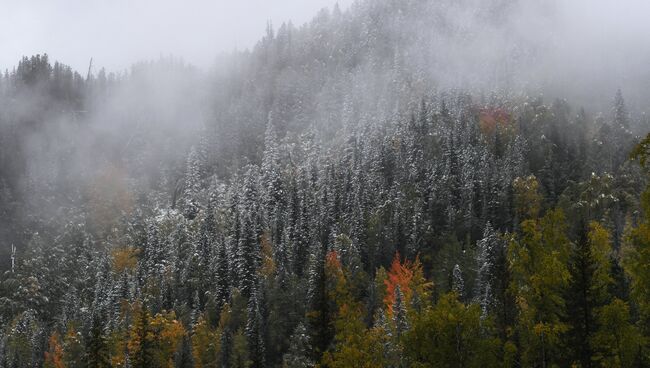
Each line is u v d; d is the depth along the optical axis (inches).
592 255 951.6
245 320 2834.6
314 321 1556.3
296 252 3577.8
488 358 938.7
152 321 2741.1
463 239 3555.6
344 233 3582.7
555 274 918.4
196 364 2549.2
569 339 930.7
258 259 3535.9
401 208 3715.6
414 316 997.2
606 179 3705.7
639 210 3161.9
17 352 3184.1
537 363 959.0
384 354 1358.3
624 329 887.7
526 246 976.3
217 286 3378.4
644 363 909.8
